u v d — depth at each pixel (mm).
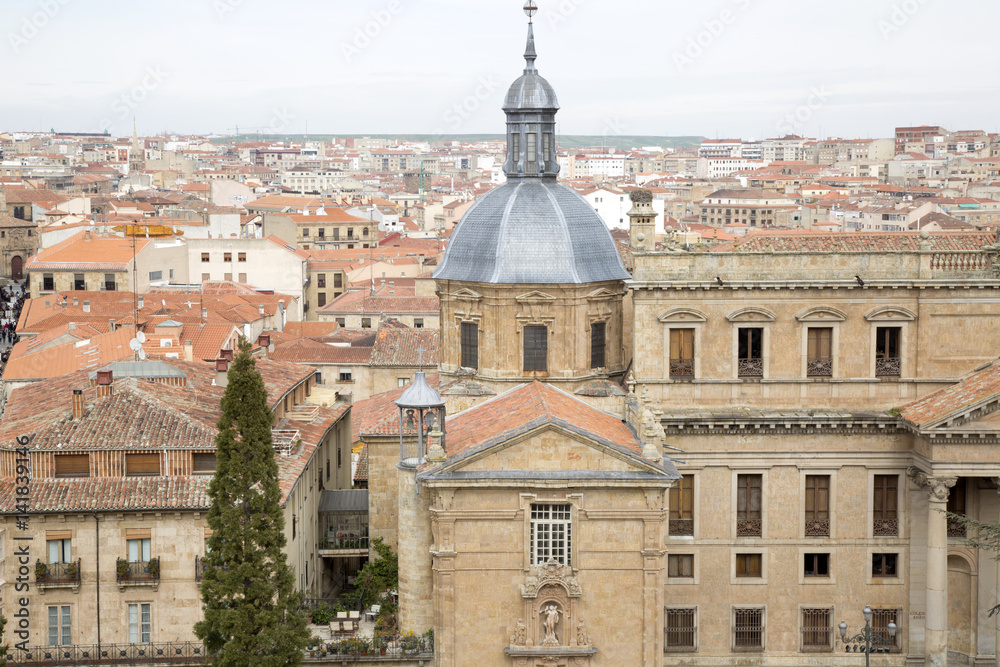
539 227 75875
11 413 76375
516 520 63750
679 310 71562
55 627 66438
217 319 147250
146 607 66625
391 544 78375
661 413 69625
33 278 184625
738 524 72062
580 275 75188
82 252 187500
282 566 61438
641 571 64188
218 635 61875
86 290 183875
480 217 77625
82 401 70625
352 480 103500
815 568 72750
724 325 71875
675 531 72188
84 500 66188
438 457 64250
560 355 75250
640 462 63281
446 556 63781
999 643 69375
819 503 72375
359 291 197375
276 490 61406
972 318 71875
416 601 66750
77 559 66250
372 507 78312
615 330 77500
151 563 66125
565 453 63531
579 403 71250
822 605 72438
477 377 76438
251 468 60844
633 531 63906
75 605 66375
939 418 67562
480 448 63562
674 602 72312
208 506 65812
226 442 61000
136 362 82375
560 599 64188
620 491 63594
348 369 138125
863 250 72125
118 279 185000
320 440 82625
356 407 114188
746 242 83062
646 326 71938
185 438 68500
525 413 66250
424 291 199125
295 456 76625
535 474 63312
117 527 66375
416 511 66375
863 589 72500
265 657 60438
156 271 195625
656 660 64438
